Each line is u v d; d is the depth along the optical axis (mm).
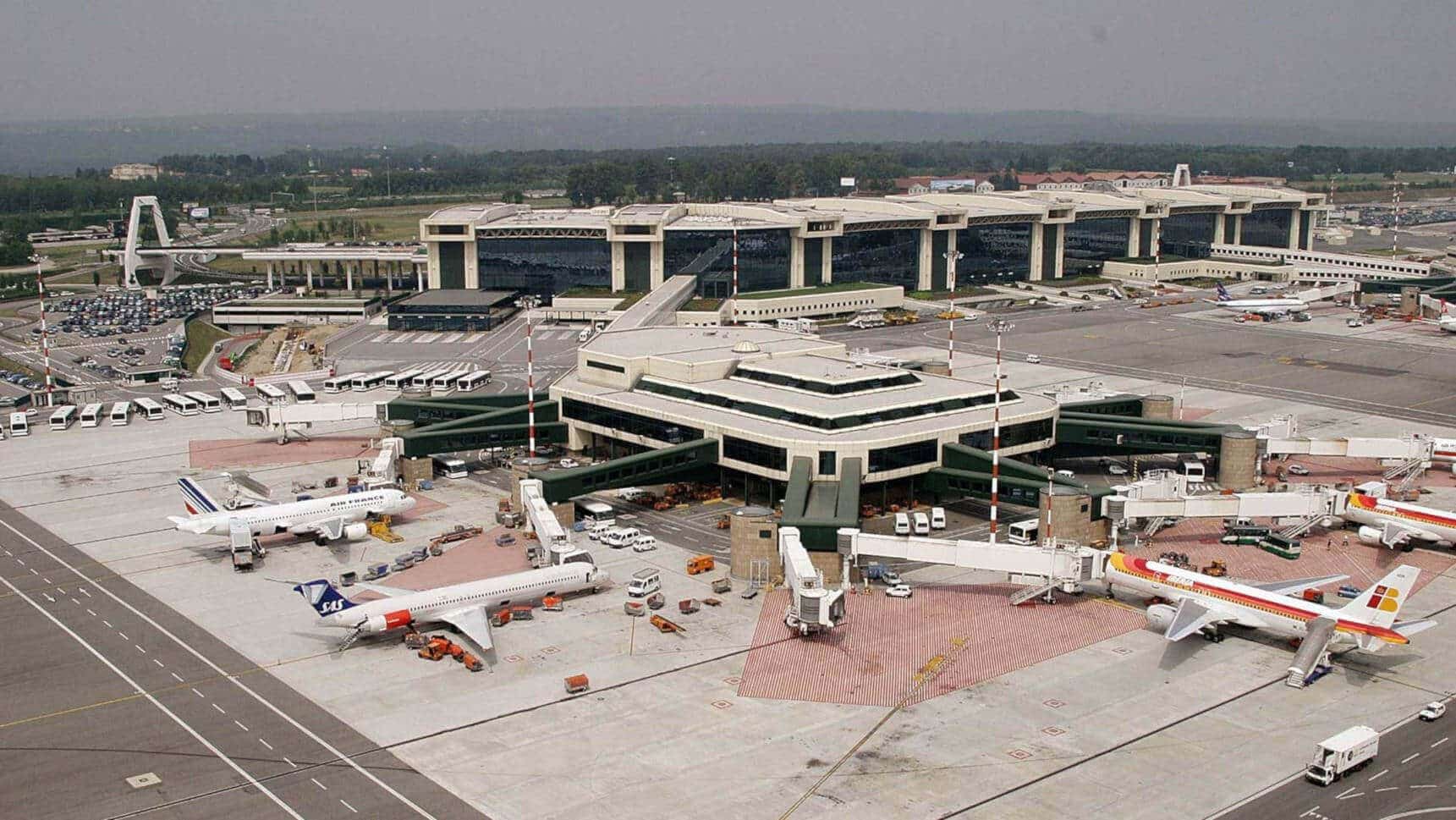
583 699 97500
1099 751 88188
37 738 91312
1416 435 172625
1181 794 82000
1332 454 162375
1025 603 118375
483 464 177375
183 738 91312
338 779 85000
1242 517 136250
